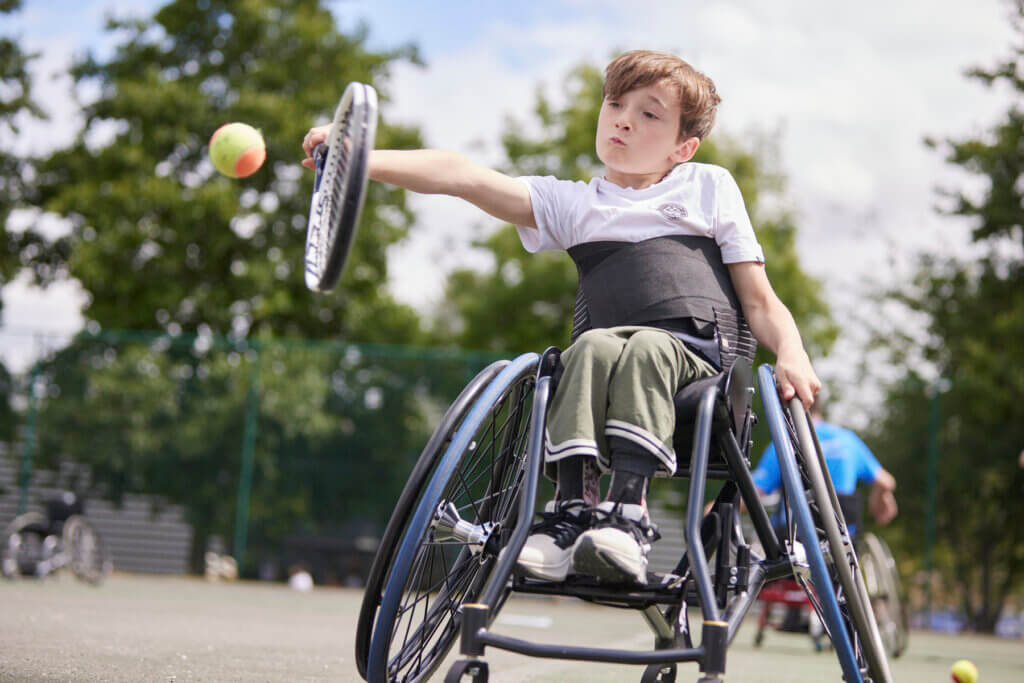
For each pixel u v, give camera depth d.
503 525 2.57
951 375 18.33
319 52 24.00
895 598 7.05
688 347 2.57
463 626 2.22
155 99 22.50
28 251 23.70
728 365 2.61
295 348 13.50
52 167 23.52
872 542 7.04
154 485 13.42
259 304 22.44
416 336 24.98
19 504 13.44
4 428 13.48
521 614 9.81
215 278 23.02
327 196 2.49
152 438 13.45
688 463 2.65
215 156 2.70
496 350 23.80
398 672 2.61
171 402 13.51
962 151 18.20
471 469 2.60
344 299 23.77
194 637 5.15
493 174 2.77
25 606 6.68
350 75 23.98
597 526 2.33
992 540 12.37
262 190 23.12
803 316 23.39
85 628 5.20
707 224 2.71
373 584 2.44
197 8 23.59
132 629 5.38
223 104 23.31
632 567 2.24
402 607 2.54
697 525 2.25
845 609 2.71
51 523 11.05
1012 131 17.92
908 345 18.75
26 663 3.35
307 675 3.64
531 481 2.33
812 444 2.59
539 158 24.22
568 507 2.41
